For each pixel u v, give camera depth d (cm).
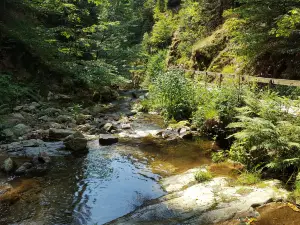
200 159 671
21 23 1503
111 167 625
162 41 3008
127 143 795
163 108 1134
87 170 606
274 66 1220
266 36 1145
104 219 425
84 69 1631
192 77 1550
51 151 705
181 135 852
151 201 472
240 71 1385
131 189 523
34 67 1431
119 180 561
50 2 1597
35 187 521
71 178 566
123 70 2170
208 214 409
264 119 599
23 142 743
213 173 574
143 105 1285
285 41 1105
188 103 1060
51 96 1326
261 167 580
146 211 428
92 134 879
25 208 448
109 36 2105
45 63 1471
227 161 637
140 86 2517
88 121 1034
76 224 411
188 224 388
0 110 949
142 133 894
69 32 1612
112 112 1230
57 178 563
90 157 681
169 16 3228
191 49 2117
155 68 2470
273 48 1166
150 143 796
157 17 3484
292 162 501
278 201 436
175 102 1064
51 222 413
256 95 837
